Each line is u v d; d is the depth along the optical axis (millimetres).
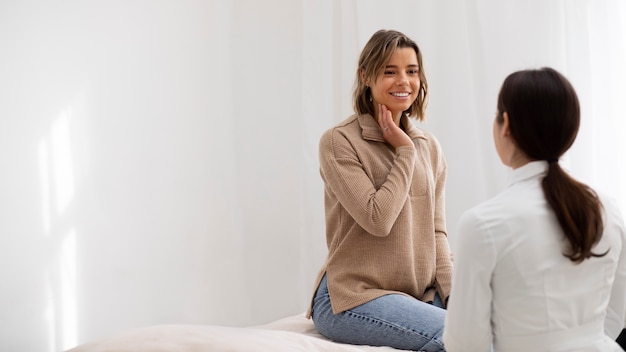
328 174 2064
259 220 3367
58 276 2969
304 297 3428
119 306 3100
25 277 2906
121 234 3100
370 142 2113
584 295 1415
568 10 3094
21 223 2900
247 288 3355
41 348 2934
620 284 1538
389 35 2121
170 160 3195
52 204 2959
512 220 1384
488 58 3270
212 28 3266
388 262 2041
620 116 3061
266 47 3355
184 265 3232
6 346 2871
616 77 3064
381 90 2100
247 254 3355
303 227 3414
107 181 3070
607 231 1440
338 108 3428
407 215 2064
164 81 3176
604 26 3074
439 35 3318
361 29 3338
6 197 2871
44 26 2938
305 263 3424
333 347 1890
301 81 3385
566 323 1396
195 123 3244
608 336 1583
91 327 3037
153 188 3164
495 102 3268
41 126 2938
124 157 3104
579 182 1402
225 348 1777
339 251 2074
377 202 1956
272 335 1919
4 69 2867
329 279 2080
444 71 3312
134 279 3131
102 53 3051
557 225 1388
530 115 1403
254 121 3352
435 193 2252
